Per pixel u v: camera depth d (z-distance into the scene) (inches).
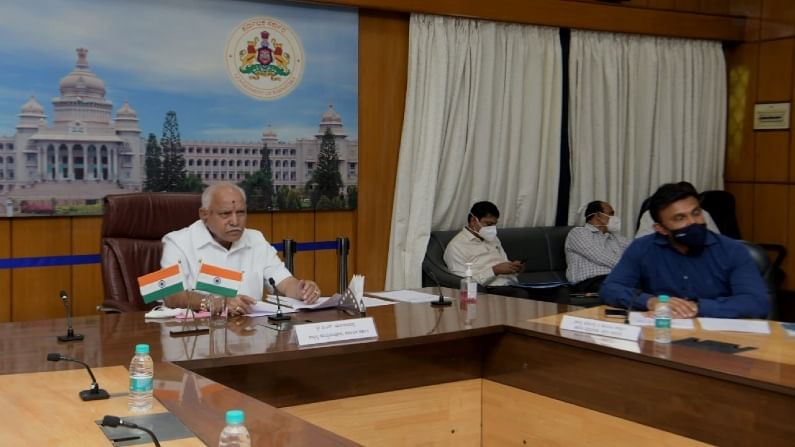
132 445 61.7
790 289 276.1
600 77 260.7
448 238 233.3
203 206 139.5
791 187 275.3
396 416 114.0
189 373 85.3
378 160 233.9
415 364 115.2
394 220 234.2
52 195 193.5
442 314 129.0
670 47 274.5
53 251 195.2
